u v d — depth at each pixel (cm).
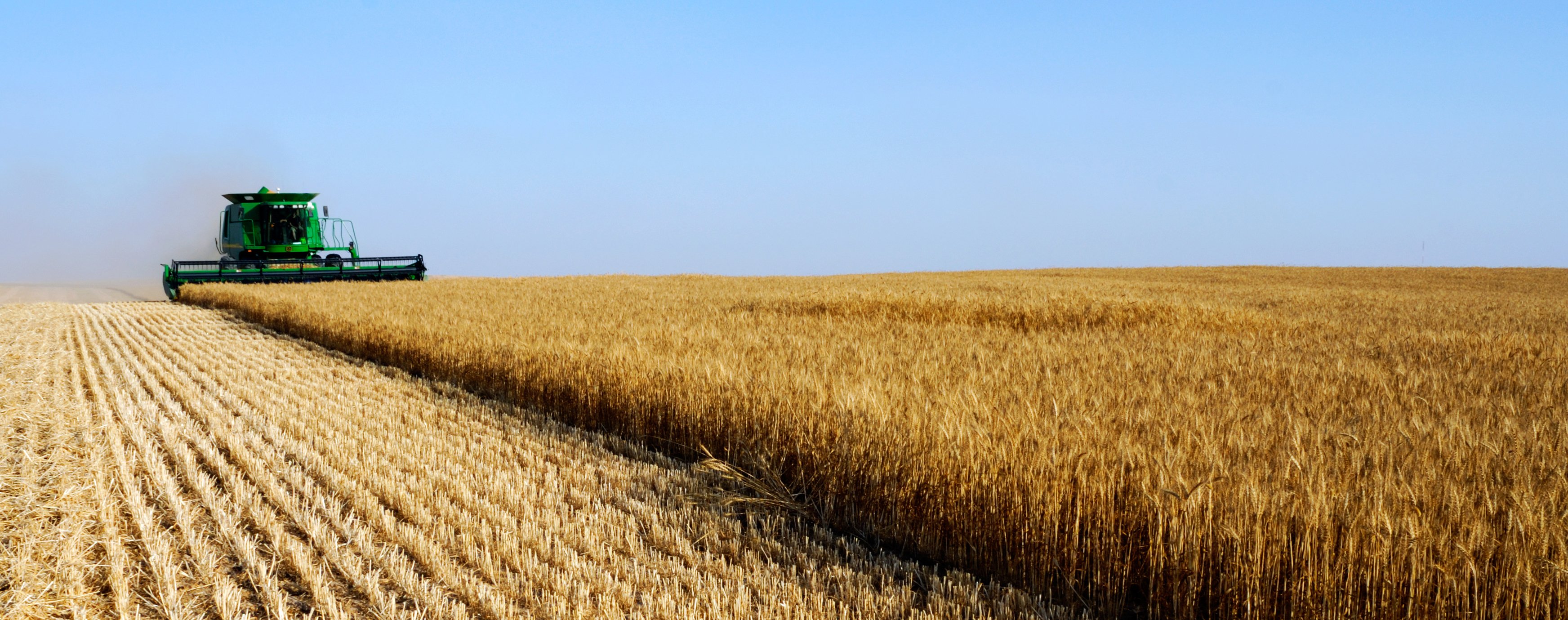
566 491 625
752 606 438
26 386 989
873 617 427
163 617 430
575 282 3181
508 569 483
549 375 923
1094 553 440
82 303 2619
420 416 891
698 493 617
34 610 426
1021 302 1639
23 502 554
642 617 421
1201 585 407
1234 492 393
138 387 1042
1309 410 569
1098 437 470
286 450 733
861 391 612
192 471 641
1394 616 348
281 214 2647
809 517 577
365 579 459
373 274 2745
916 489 529
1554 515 333
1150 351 984
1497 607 330
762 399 669
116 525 545
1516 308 2206
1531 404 628
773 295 2009
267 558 502
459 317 1390
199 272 2586
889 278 4334
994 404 556
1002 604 431
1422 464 395
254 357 1343
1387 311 2019
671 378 766
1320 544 367
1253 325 1452
